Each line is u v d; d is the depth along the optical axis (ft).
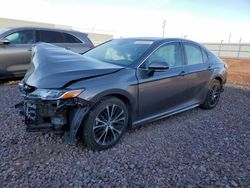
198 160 10.86
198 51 16.76
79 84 10.16
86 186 8.75
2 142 11.41
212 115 17.30
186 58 15.40
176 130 14.11
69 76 10.27
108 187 8.76
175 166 10.28
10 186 8.50
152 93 12.85
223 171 10.12
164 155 11.12
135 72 12.10
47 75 10.35
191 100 16.14
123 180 9.18
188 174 9.78
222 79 18.75
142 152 11.28
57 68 10.64
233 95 24.54
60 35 25.52
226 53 89.35
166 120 15.62
